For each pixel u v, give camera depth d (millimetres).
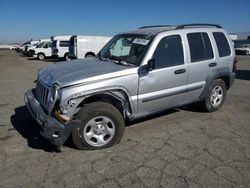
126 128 5262
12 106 6859
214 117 5984
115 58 5168
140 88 4637
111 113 4289
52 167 3789
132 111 4676
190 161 4000
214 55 5863
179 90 5234
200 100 5922
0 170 3699
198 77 5574
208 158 4098
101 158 4059
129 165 3863
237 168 3826
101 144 4332
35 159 4004
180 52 5215
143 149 4367
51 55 29016
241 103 7281
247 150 4387
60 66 4949
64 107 3938
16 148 4359
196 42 5543
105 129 4348
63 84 3986
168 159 4051
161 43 4914
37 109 4344
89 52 22328
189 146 4504
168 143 4609
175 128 5297
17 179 3500
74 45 22078
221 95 6359
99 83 4172
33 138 4762
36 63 23188
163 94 4969
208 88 5887
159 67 4871
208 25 6070
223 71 6074
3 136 4852
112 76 4305
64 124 3863
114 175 3611
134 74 4516
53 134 3852
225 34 6270
